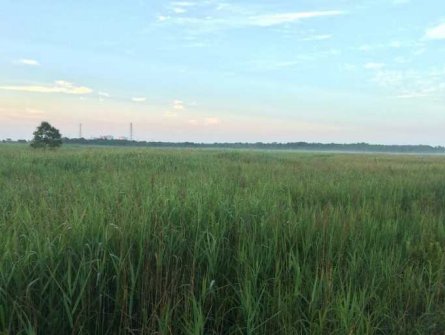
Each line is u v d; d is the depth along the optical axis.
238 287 3.11
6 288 2.51
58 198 5.54
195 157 21.97
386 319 2.89
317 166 17.09
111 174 9.80
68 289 2.59
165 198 4.82
